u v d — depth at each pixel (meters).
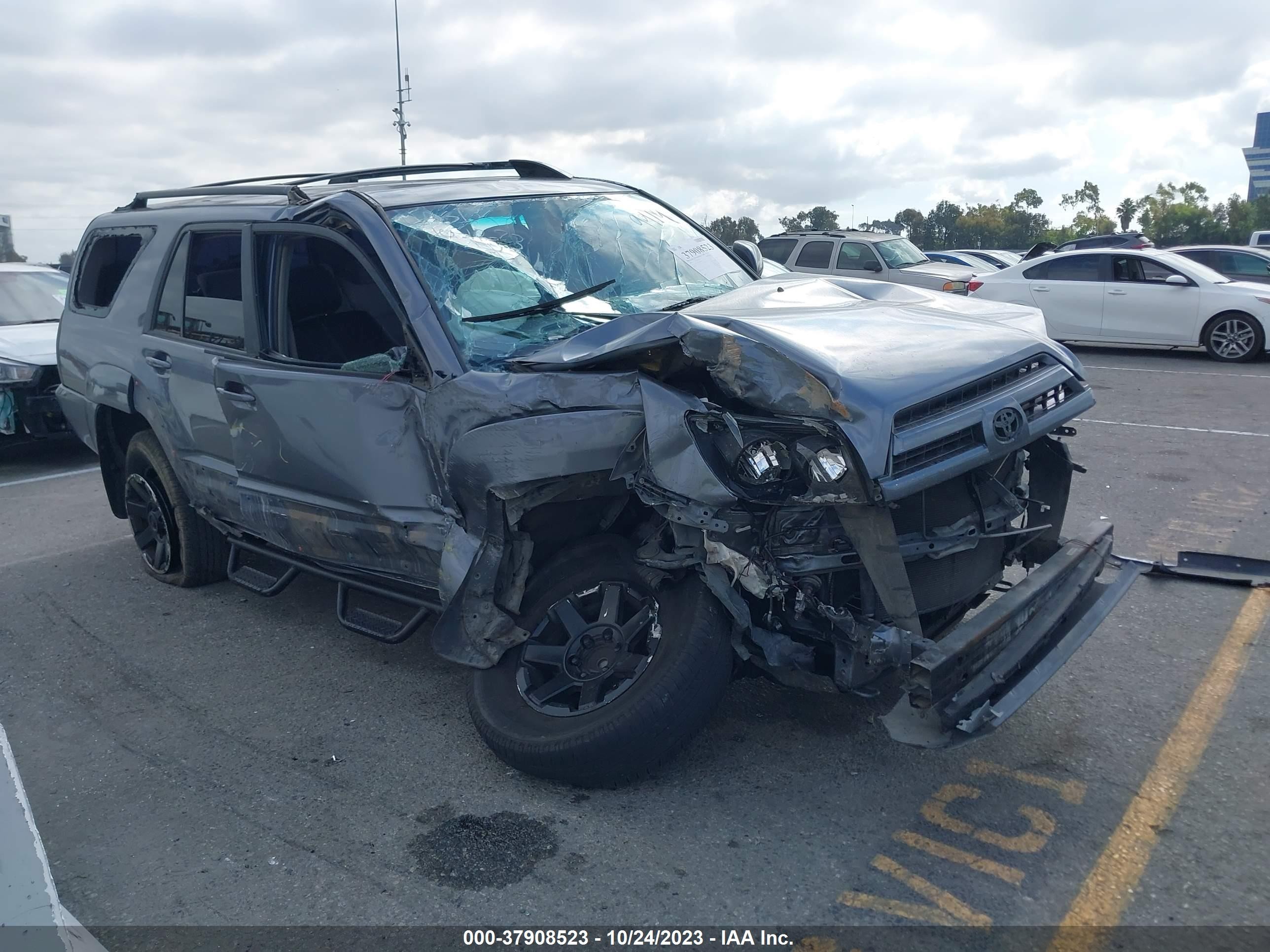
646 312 3.68
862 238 17.17
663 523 3.43
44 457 10.26
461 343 3.74
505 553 3.60
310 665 4.80
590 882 3.08
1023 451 3.89
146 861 3.33
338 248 4.37
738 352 3.15
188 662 4.91
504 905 3.00
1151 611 4.90
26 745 4.18
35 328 9.84
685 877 3.08
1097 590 3.81
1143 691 4.10
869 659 3.00
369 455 3.94
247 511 4.75
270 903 3.07
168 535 5.81
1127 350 15.61
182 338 5.08
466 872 3.17
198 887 3.17
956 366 3.32
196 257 5.05
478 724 3.68
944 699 2.96
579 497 3.53
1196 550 5.61
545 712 3.60
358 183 4.77
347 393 3.98
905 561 3.31
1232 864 2.99
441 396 3.63
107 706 4.50
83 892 3.17
